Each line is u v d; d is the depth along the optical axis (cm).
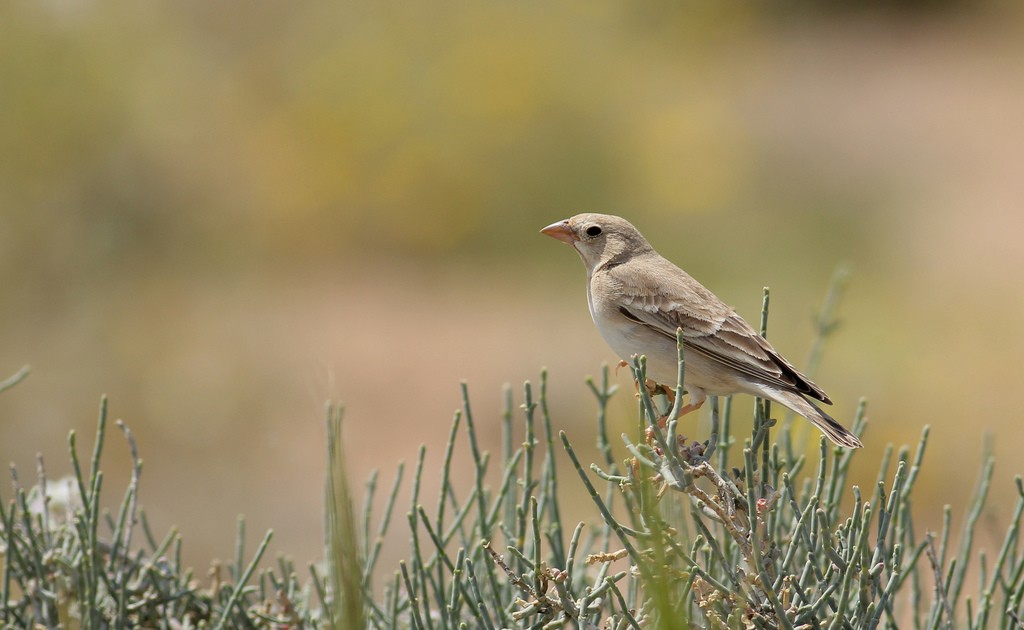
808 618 555
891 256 2555
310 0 2603
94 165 2048
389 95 2544
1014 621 633
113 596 677
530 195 2586
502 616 633
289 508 1517
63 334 1805
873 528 950
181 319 2000
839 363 1827
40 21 1989
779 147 3123
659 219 2591
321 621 666
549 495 696
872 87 3781
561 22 2766
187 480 1580
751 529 520
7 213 1889
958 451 1630
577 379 1870
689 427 1269
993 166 3131
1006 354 1892
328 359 1962
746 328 815
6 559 680
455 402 1853
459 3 2680
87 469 1582
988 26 4572
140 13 2214
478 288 2389
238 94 2466
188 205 2242
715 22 3700
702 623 612
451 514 1373
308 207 2480
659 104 2769
